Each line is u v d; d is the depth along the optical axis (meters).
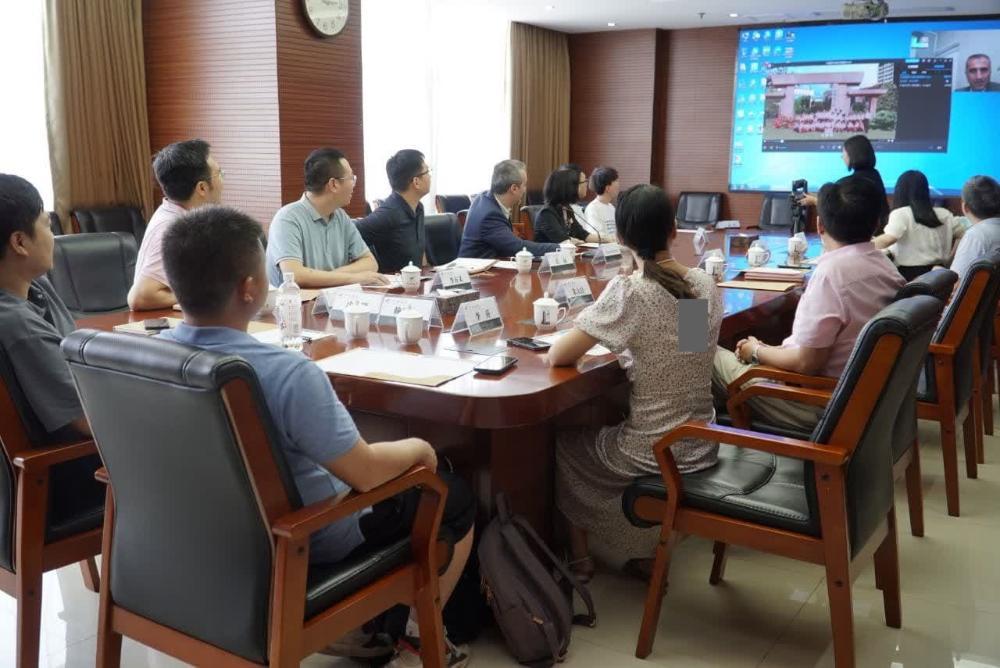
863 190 2.30
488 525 2.05
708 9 8.11
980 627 2.21
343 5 5.74
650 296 2.02
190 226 1.37
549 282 3.41
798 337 2.36
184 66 5.87
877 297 2.30
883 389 1.68
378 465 1.46
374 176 7.67
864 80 8.62
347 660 2.02
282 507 1.33
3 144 5.53
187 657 1.47
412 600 1.64
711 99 9.42
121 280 3.25
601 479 2.23
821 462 1.70
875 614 2.28
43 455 1.67
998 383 4.45
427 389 1.87
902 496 3.10
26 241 1.72
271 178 5.59
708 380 2.14
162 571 1.46
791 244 4.14
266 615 1.36
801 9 8.09
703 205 9.34
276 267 3.31
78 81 5.70
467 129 8.76
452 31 8.41
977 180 3.80
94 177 5.88
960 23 8.20
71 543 1.77
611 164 9.92
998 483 3.22
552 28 9.39
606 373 2.07
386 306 2.59
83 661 2.04
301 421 1.39
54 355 1.70
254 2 5.44
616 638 2.14
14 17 5.50
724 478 2.01
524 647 1.98
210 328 1.40
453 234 4.68
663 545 1.97
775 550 1.83
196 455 1.31
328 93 5.80
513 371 2.02
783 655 2.08
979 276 2.76
